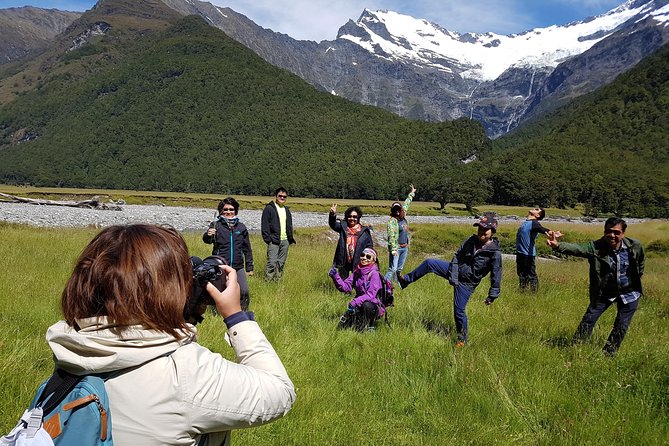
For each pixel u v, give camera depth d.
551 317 7.96
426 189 144.62
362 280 6.87
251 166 189.38
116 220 41.62
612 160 177.75
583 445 3.75
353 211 9.20
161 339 1.39
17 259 9.97
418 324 7.03
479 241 6.50
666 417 4.22
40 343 4.59
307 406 3.97
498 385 4.57
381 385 4.70
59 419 1.28
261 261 12.63
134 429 1.32
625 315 6.13
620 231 6.07
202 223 47.47
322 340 5.82
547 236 6.45
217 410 1.40
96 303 1.39
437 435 3.87
